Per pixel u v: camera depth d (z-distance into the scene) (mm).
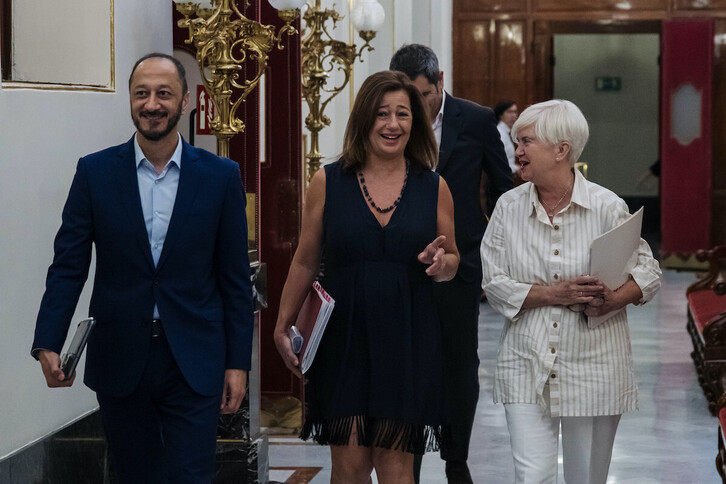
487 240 5102
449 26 22219
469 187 6727
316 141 9984
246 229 4766
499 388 5004
